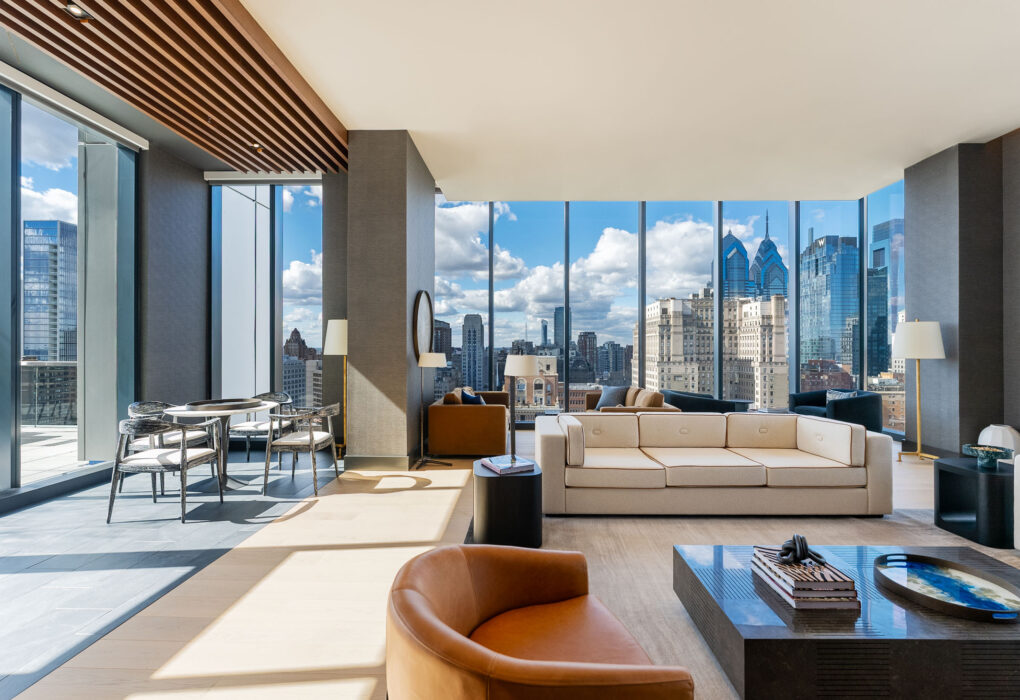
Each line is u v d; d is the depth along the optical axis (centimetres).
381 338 480
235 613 230
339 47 347
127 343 511
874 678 157
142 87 381
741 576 204
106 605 237
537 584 165
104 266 494
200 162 578
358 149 479
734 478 354
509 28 326
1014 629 162
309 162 529
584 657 134
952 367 507
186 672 188
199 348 600
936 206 527
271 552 298
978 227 500
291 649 203
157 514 365
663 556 292
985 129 472
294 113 428
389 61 364
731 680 169
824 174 588
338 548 304
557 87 400
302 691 178
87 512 369
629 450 407
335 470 462
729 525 342
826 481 352
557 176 600
